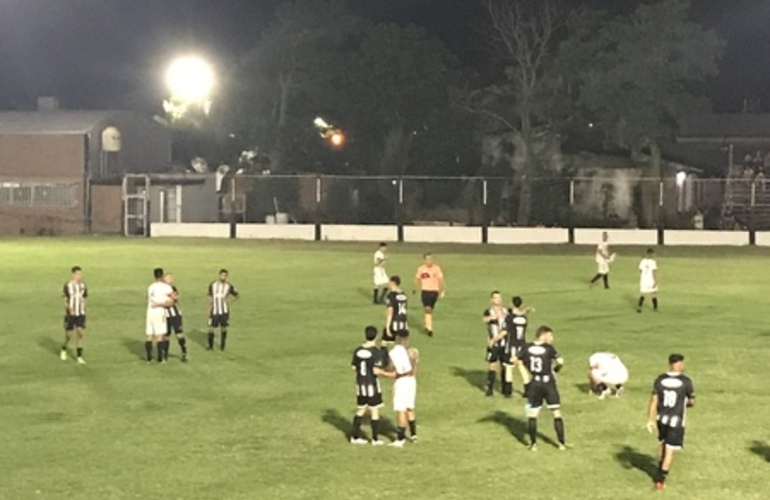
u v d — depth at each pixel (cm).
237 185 7388
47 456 1705
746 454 1742
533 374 1753
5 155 7031
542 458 1711
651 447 1778
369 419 1944
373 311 3384
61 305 3500
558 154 7381
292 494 1523
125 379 2316
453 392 2184
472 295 3816
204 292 3838
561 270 4769
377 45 7738
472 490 1547
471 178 6494
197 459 1692
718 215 7262
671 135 7438
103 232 6981
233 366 2466
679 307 3547
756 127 8481
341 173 7800
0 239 6475
